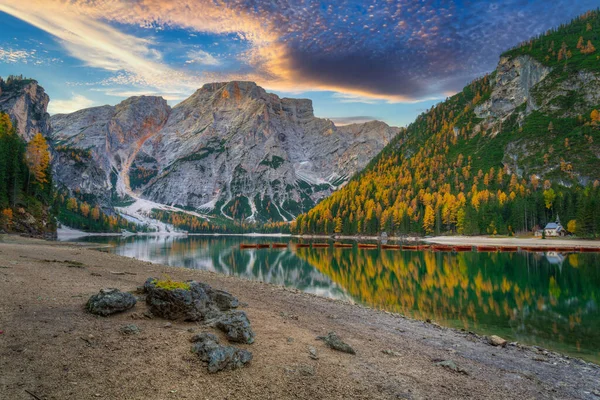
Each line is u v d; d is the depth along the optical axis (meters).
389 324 20.52
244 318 13.17
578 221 114.25
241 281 31.86
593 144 187.00
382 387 10.34
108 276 23.02
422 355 14.36
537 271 53.22
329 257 77.75
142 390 8.12
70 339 10.12
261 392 8.96
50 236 94.50
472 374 12.78
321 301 25.89
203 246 114.50
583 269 55.38
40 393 7.36
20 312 11.85
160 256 69.56
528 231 137.88
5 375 7.84
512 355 16.45
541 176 184.50
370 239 167.50
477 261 68.19
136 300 14.17
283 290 29.05
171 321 13.06
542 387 12.42
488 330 22.36
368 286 39.66
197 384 8.81
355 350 13.58
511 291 36.97
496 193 169.38
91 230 184.25
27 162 95.31
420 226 162.75
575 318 25.72
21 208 85.00
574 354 17.95
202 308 13.91
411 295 34.38
